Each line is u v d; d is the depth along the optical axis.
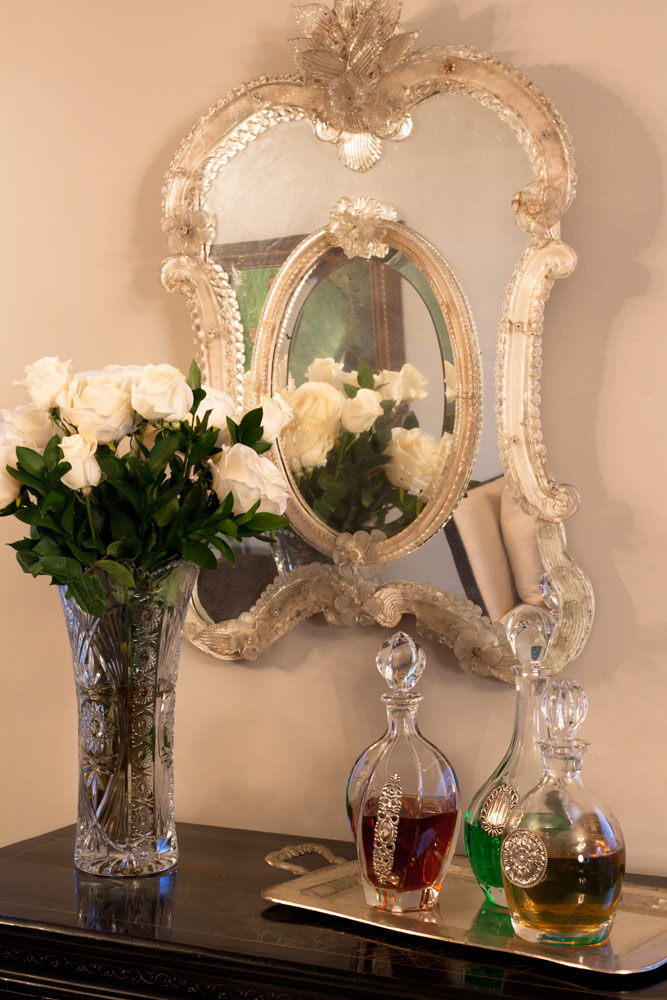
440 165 1.46
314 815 1.59
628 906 1.18
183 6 1.68
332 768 1.58
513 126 1.41
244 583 1.60
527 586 1.41
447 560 1.46
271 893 1.23
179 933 1.14
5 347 1.81
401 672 1.21
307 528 1.55
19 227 1.80
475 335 1.44
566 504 1.37
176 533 1.29
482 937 1.08
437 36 1.51
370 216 1.50
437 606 1.46
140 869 1.35
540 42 1.44
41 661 1.78
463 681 1.49
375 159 1.50
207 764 1.67
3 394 1.81
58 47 1.77
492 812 1.19
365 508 1.51
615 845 1.05
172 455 1.28
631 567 1.39
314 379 1.55
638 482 1.38
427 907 1.18
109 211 1.74
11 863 1.42
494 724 1.47
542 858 1.04
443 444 1.46
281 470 1.57
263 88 1.57
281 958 1.07
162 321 1.70
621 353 1.39
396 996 1.00
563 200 1.37
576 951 1.04
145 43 1.71
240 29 1.64
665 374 1.37
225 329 1.60
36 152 1.79
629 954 1.03
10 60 1.80
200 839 1.54
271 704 1.62
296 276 1.56
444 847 1.17
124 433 1.28
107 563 1.25
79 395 1.26
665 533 1.37
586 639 1.38
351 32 1.49
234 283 1.60
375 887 1.17
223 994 1.10
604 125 1.40
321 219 1.54
